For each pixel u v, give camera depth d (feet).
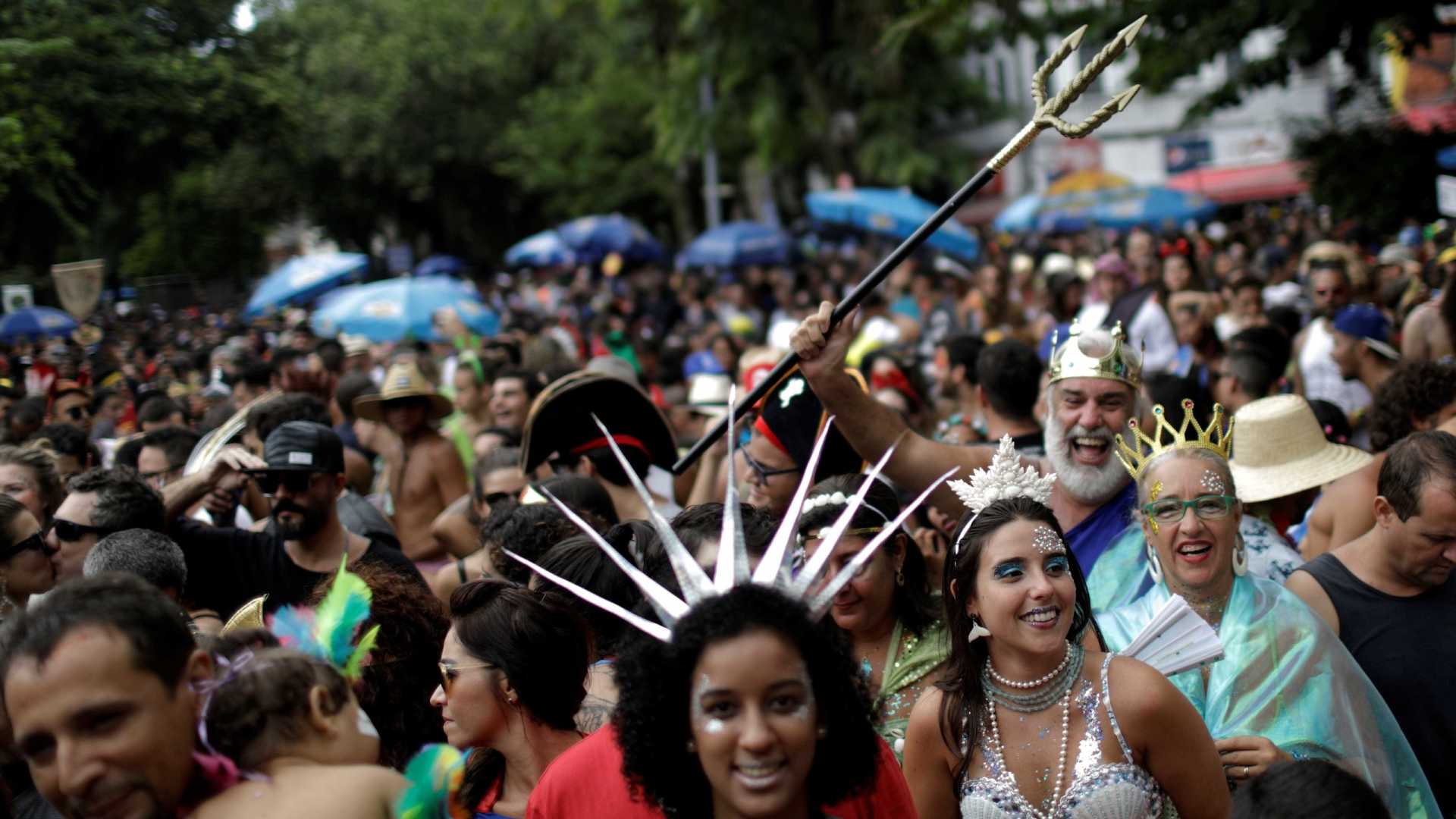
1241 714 11.73
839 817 8.64
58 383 30.17
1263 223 73.82
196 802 7.50
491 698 11.02
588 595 8.53
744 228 83.76
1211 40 39.86
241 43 43.09
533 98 123.03
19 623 7.27
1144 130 104.22
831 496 12.95
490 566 14.51
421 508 24.54
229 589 17.17
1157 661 11.35
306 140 94.63
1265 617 12.16
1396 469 12.94
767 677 7.27
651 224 133.39
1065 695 10.73
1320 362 29.53
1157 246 55.06
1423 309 26.53
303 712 7.75
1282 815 8.02
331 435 17.25
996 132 113.91
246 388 31.17
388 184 122.62
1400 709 12.98
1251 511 17.81
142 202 49.49
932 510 15.35
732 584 7.81
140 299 73.41
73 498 15.46
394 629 11.62
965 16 54.13
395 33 117.80
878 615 13.01
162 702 7.22
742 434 18.86
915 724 11.21
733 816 7.77
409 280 56.18
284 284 63.26
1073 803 10.37
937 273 64.28
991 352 19.22
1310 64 40.57
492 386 28.94
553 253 102.37
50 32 33.53
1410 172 42.42
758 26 88.07
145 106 36.81
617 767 9.46
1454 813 12.95
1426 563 12.91
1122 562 14.35
